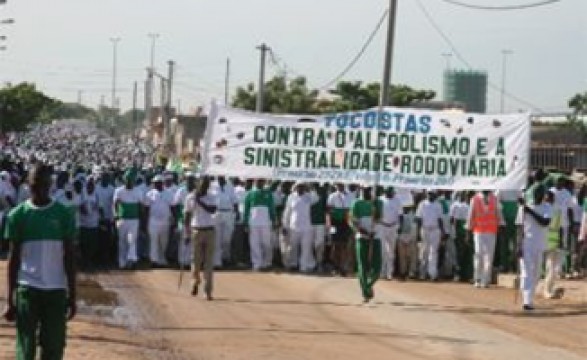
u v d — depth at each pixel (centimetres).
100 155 7644
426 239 2547
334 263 2605
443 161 2181
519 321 1834
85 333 1497
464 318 1853
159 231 2634
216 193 2645
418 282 2488
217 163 2238
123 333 1552
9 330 1483
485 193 2391
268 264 2673
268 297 2077
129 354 1358
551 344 1592
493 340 1608
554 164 4288
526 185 2161
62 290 1010
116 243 2684
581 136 5897
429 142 2188
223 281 2347
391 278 2538
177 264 2683
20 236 1002
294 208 2642
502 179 2166
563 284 2386
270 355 1407
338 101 6869
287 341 1531
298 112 6888
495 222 2388
